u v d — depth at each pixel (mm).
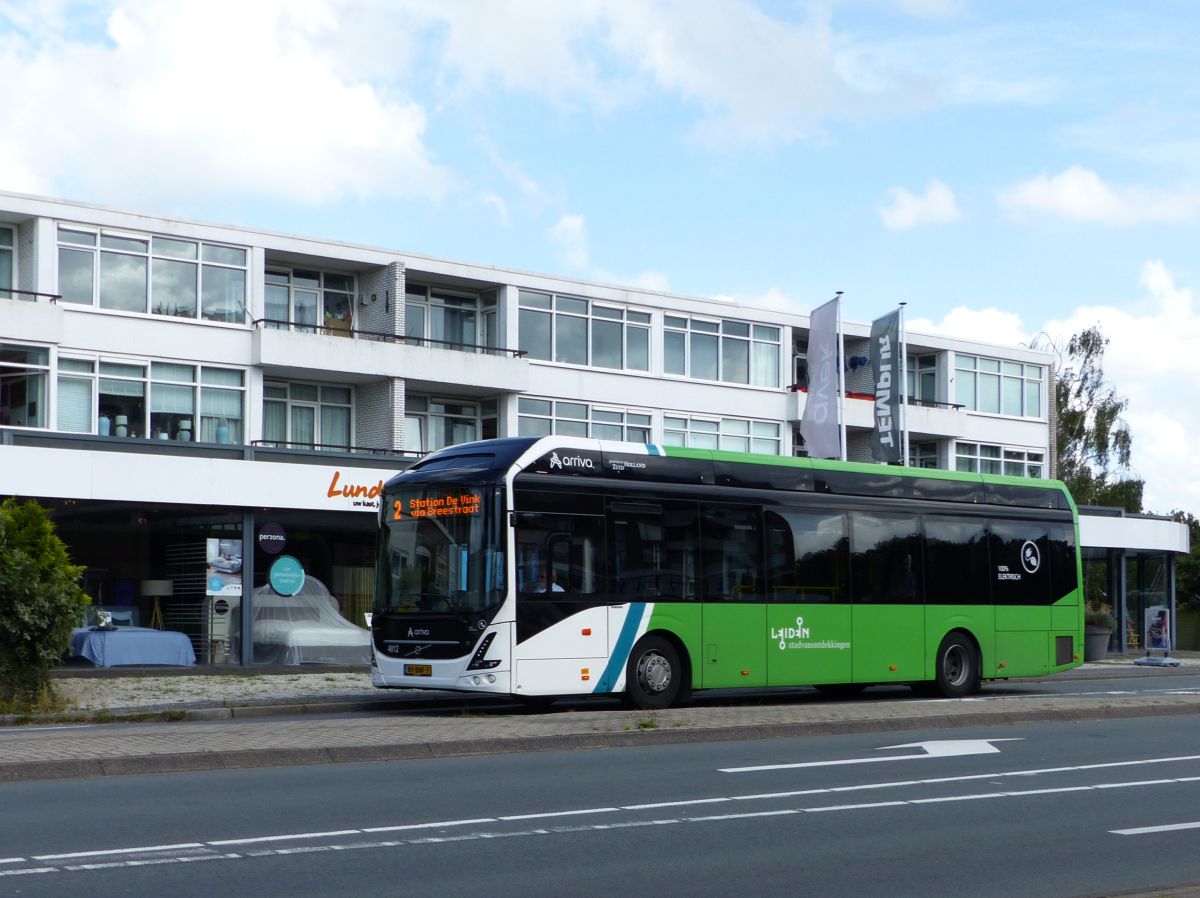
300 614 30531
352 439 40125
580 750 15336
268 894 7918
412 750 14492
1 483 26812
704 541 20797
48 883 8102
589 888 8312
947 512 23828
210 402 36375
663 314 46125
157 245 35750
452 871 8680
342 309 40219
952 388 54438
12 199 33312
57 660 20047
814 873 8883
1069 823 10836
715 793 12062
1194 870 9141
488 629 18609
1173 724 19203
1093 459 76875
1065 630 25141
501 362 40938
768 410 48406
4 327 32562
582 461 19750
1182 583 85875
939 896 8312
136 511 28734
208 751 13453
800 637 21578
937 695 23766
